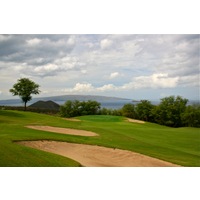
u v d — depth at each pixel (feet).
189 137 89.15
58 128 83.46
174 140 82.33
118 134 82.17
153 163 48.88
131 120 156.76
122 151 54.80
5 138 53.78
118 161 48.93
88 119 152.56
